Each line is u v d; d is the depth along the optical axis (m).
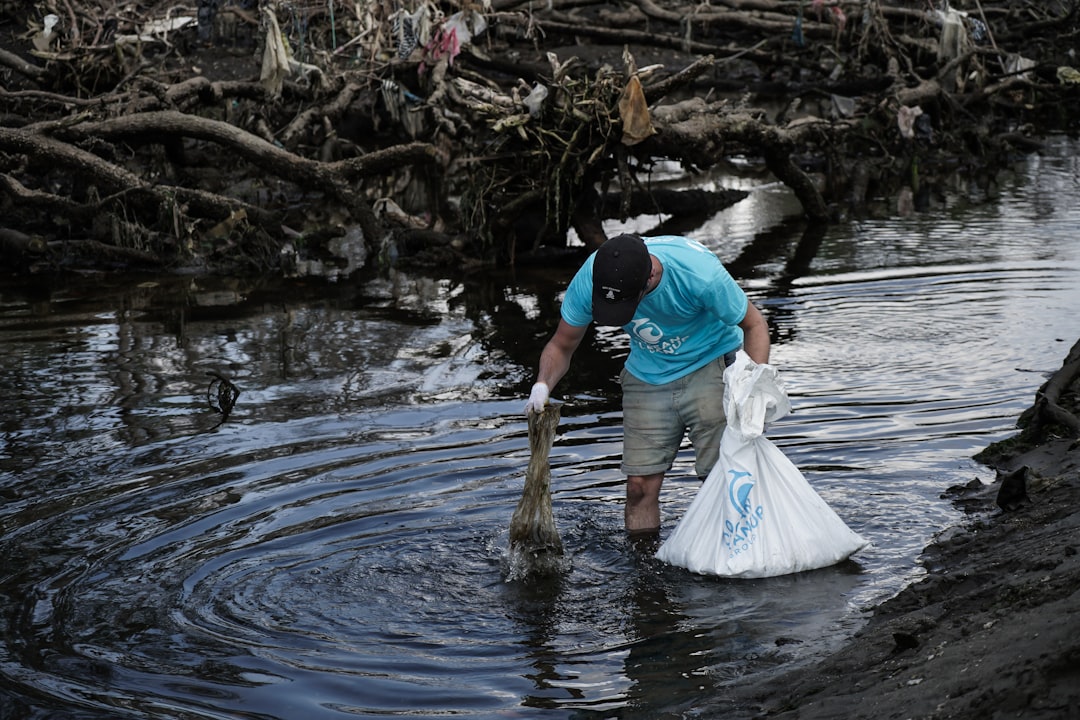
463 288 9.35
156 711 3.46
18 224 11.20
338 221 11.92
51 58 13.05
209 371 7.11
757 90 16.77
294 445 5.79
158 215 10.52
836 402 6.24
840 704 3.01
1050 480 4.77
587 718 3.39
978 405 6.09
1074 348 6.29
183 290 9.42
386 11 13.91
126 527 4.85
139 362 7.32
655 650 3.80
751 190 13.30
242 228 10.35
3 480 5.39
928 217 11.51
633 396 4.75
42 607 4.17
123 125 11.09
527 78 15.17
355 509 5.01
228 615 4.11
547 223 10.20
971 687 2.75
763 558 4.32
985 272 9.06
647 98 10.39
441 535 4.76
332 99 13.60
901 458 5.41
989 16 18.39
